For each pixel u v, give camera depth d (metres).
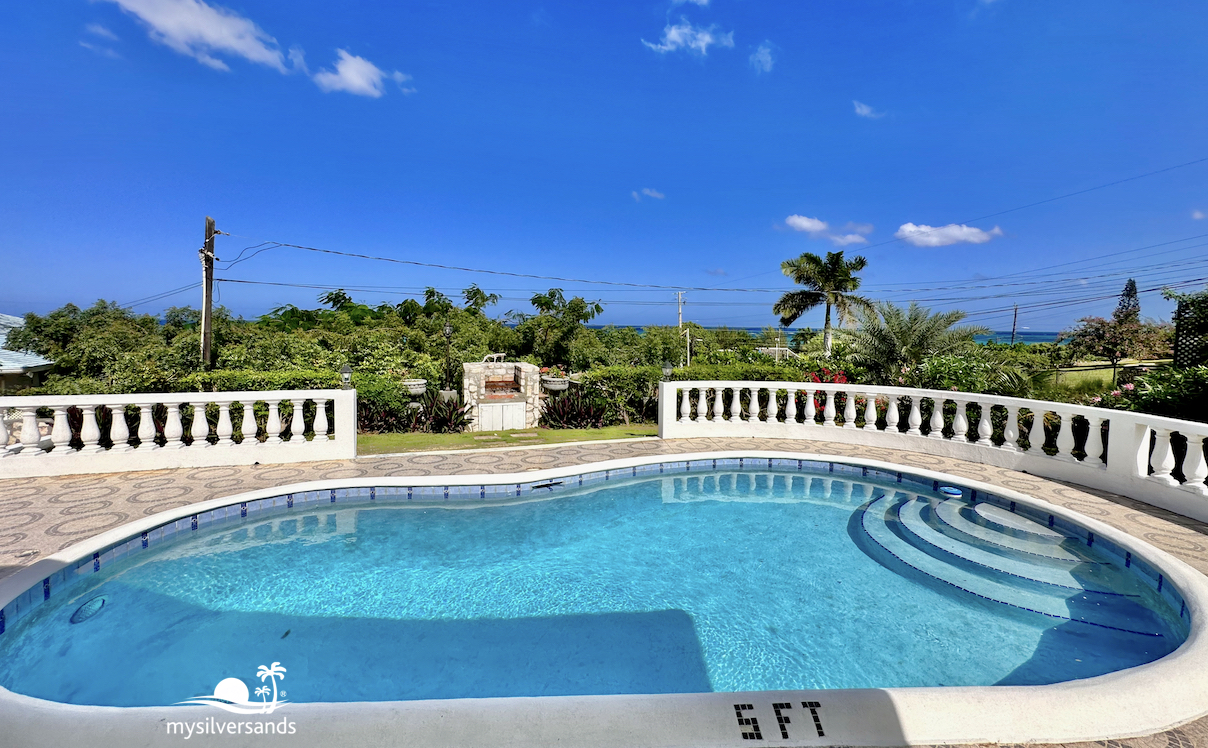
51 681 3.29
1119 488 6.31
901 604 4.36
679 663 3.56
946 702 2.36
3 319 31.14
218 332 22.42
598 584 4.70
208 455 7.31
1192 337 10.27
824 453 8.55
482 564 5.07
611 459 8.05
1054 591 4.39
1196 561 4.54
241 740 2.08
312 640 3.79
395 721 2.16
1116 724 2.36
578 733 2.15
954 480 6.80
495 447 8.92
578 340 38.34
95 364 21.39
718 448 9.01
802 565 5.10
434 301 54.62
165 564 4.95
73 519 5.23
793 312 35.53
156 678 3.32
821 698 2.35
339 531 5.79
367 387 10.62
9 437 6.77
